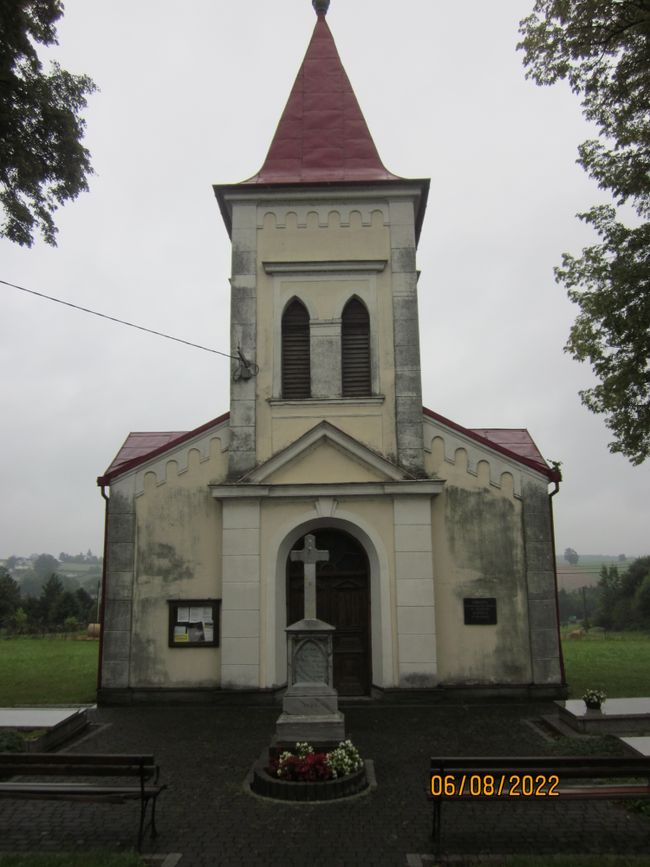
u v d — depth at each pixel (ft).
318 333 54.49
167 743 38.14
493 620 50.08
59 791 24.43
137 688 49.52
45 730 37.63
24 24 33.55
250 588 49.85
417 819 26.12
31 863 21.40
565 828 25.17
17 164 34.63
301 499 51.21
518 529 51.37
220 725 42.47
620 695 52.85
